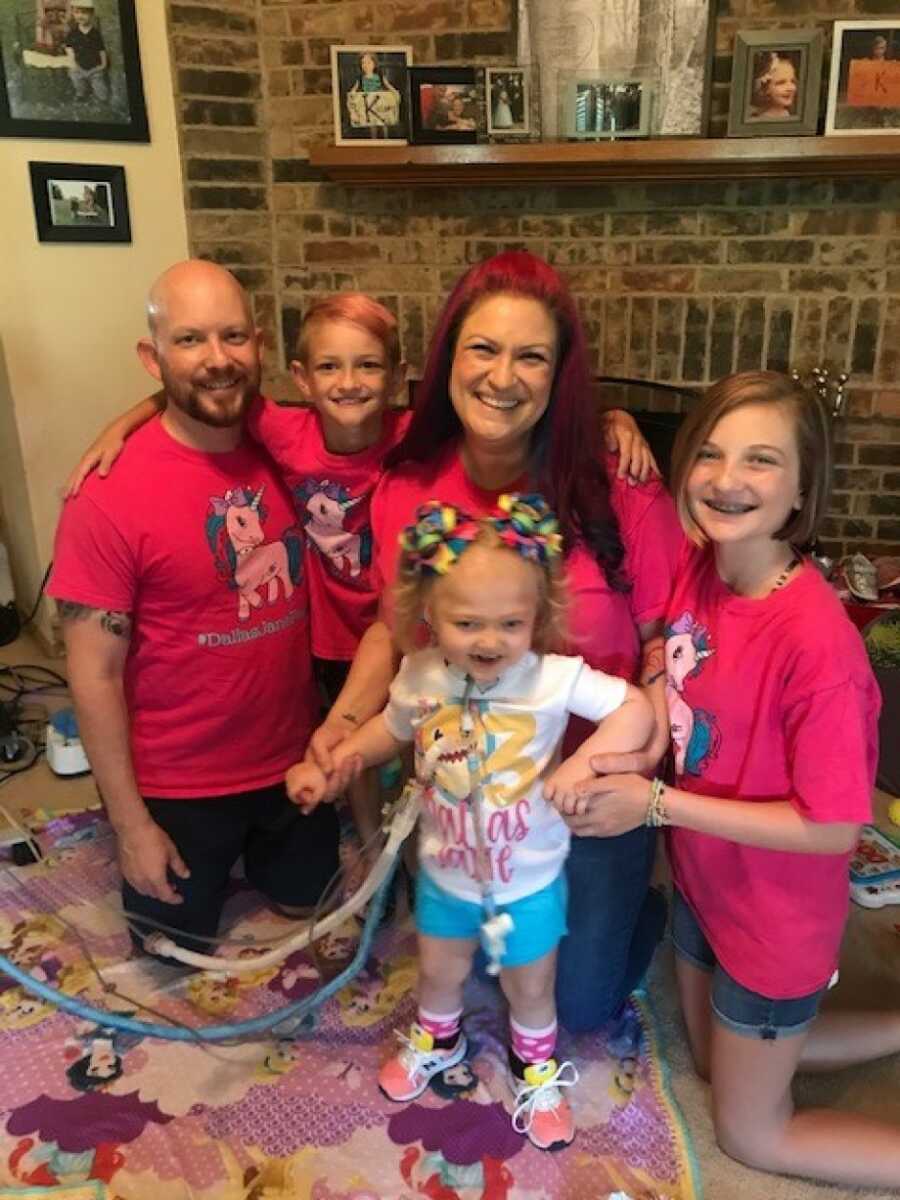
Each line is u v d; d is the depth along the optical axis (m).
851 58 2.61
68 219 2.72
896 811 2.09
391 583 1.47
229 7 2.78
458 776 1.28
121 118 2.72
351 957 1.74
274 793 1.76
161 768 1.64
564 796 1.22
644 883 1.49
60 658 2.99
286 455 1.66
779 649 1.17
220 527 1.55
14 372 2.76
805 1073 1.50
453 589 1.18
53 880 1.94
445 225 2.97
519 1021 1.43
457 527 1.21
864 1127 1.33
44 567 2.94
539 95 2.73
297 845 1.81
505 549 1.18
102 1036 1.58
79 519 1.47
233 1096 1.47
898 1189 1.32
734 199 2.84
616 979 1.53
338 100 2.77
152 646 1.57
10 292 2.70
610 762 1.23
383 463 1.55
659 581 1.40
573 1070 1.50
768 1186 1.33
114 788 1.54
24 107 2.60
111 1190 1.33
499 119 2.75
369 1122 1.43
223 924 1.84
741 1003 1.27
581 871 1.42
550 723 1.28
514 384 1.28
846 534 3.15
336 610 1.81
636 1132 1.41
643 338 3.00
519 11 2.69
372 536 1.66
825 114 2.69
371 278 3.04
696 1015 1.49
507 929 1.32
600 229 2.92
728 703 1.23
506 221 2.95
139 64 2.72
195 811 1.67
